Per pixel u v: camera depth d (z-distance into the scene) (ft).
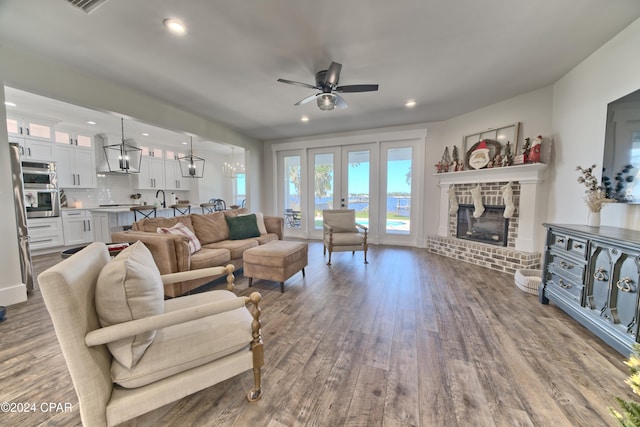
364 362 5.28
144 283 3.50
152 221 9.48
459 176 13.57
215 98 11.35
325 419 3.96
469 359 5.35
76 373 2.93
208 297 5.17
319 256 14.14
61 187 15.78
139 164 20.39
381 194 16.94
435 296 8.58
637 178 6.14
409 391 4.50
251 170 19.06
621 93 6.88
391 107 12.59
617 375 4.83
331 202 18.56
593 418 3.92
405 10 5.96
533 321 6.88
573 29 6.73
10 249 7.84
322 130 17.25
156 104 11.55
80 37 6.99
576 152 8.79
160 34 6.86
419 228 15.94
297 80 9.53
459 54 7.89
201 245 10.67
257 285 9.76
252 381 4.82
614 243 5.35
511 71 9.04
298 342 6.00
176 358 3.58
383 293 8.88
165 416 4.02
